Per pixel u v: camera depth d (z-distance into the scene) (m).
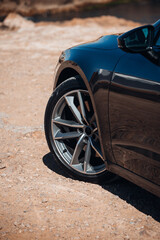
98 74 2.77
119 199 2.94
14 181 3.24
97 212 2.76
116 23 12.95
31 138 4.23
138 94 2.44
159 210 2.79
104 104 2.74
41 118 4.90
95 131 3.06
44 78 6.99
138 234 2.48
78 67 2.96
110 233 2.51
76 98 3.29
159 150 2.36
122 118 2.61
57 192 3.04
